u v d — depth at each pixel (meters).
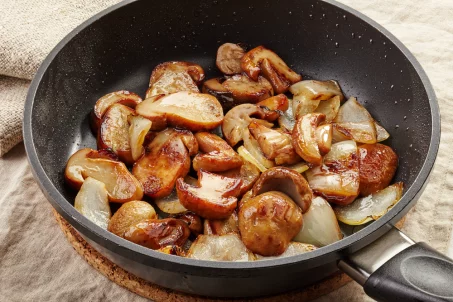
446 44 0.63
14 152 0.54
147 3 0.54
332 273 0.41
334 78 0.56
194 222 0.44
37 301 0.45
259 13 0.56
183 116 0.48
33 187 0.51
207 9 0.56
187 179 0.48
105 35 0.53
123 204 0.44
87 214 0.44
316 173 0.46
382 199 0.46
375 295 0.36
